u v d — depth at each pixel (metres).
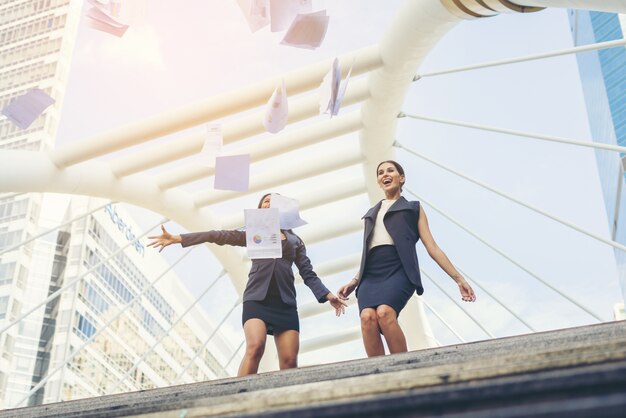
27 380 58.75
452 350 3.32
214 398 2.52
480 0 8.10
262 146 14.98
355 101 13.86
